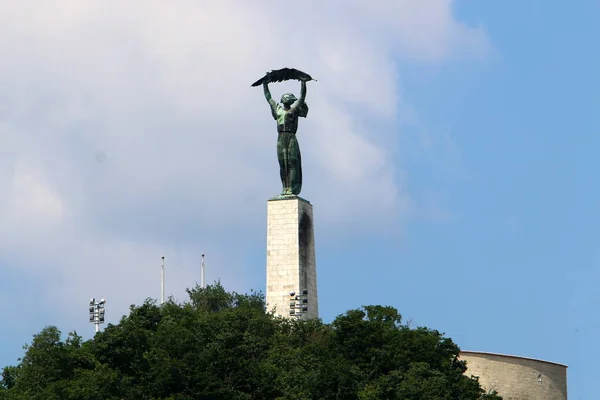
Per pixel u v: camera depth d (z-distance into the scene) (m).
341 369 194.50
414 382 192.88
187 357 194.38
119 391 187.88
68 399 184.12
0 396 186.25
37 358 191.50
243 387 194.75
